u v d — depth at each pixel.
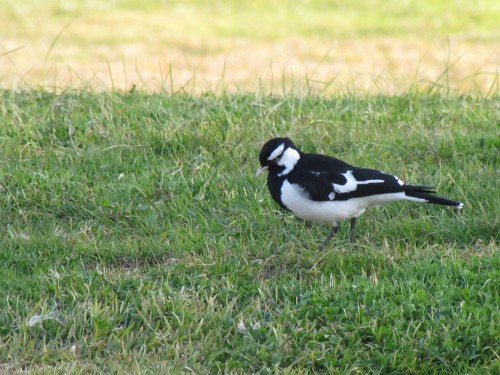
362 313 9.23
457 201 11.19
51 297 9.71
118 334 9.02
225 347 8.93
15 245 10.92
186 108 15.17
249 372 8.63
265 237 11.23
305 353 8.77
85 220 11.71
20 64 26.89
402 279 10.13
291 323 9.27
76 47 29.28
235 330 9.15
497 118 15.04
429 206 11.98
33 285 9.93
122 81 23.70
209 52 28.91
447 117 15.06
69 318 9.18
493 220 11.27
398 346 8.84
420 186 10.61
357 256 10.55
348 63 27.56
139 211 11.89
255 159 13.21
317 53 28.91
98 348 8.84
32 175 12.55
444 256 10.63
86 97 15.61
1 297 9.62
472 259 10.34
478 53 28.66
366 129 14.41
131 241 11.03
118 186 12.42
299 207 10.74
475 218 11.41
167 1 36.72
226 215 11.86
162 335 9.02
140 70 26.27
